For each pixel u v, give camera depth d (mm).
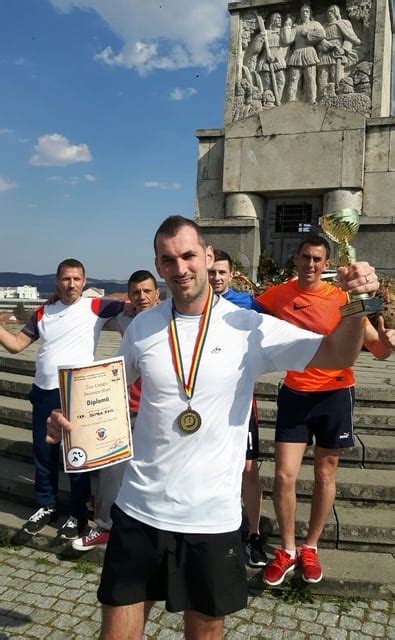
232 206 11484
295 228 11578
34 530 3953
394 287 8242
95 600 3293
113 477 3656
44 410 3988
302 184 10883
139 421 2150
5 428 5539
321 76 11102
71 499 3891
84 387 2137
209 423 2018
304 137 10883
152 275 3787
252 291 8461
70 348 3984
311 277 3369
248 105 11688
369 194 10609
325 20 11188
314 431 3352
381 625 3029
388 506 3975
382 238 10125
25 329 4141
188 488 2002
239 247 11211
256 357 2096
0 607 3209
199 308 2139
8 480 4625
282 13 11555
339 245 2180
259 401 5469
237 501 2076
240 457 2096
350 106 10828
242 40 11836
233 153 11422
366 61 10805
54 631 2986
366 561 3533
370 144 10625
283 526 3344
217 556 1979
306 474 4281
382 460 4391
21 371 6711
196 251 2080
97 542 3742
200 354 2057
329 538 3709
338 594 3305
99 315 4133
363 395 5281
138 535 2041
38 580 3533
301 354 2035
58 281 4055
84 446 2121
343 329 1912
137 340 2203
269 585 3363
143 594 2068
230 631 2969
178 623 3061
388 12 11125
